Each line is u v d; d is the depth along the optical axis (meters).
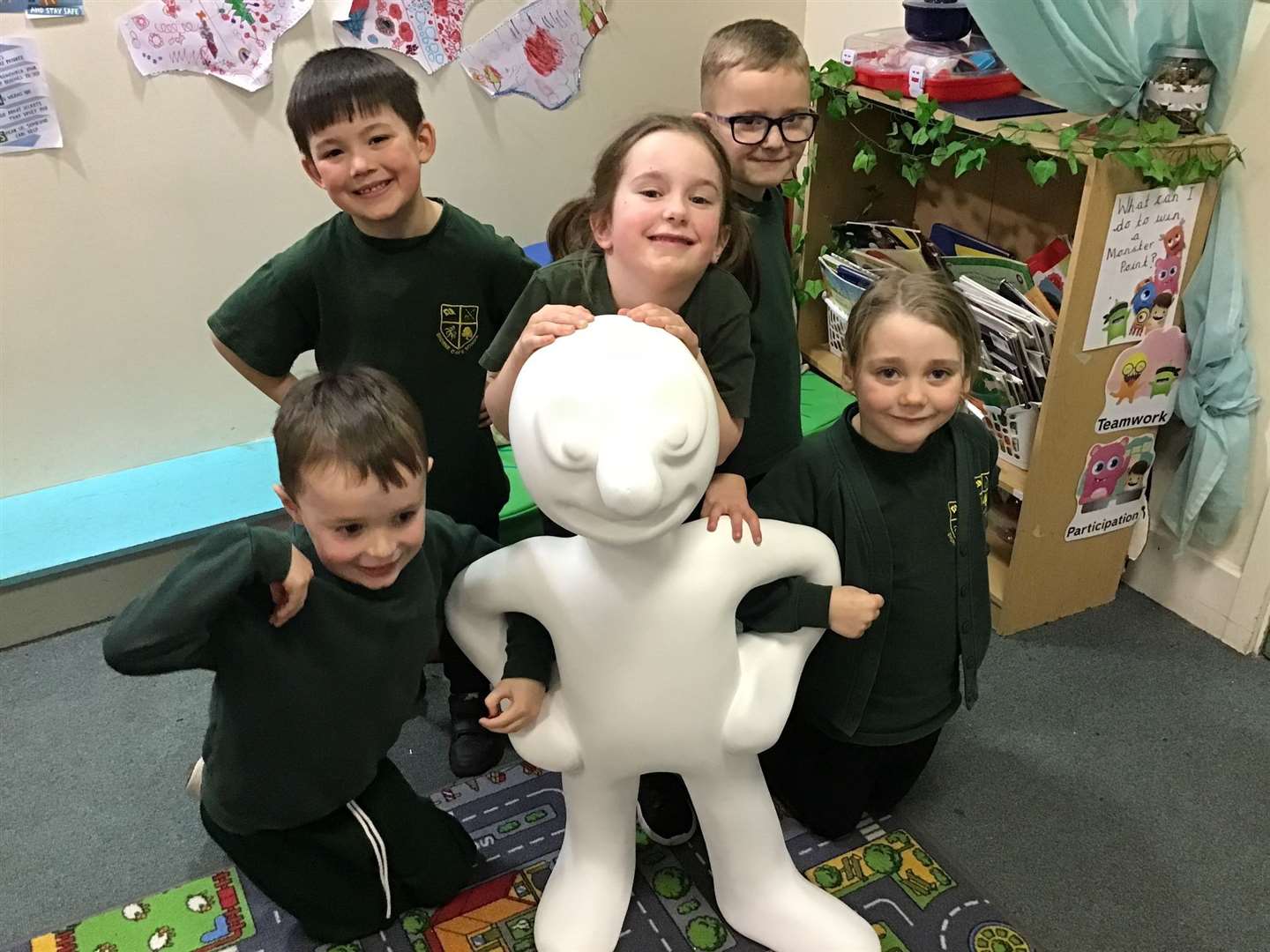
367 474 0.96
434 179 1.99
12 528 1.78
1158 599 1.83
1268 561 1.62
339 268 1.35
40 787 1.48
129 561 1.77
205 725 1.59
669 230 1.02
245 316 1.36
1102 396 1.58
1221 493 1.64
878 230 1.98
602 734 1.08
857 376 1.13
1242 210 1.52
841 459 1.17
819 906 1.20
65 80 1.65
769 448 1.39
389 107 1.25
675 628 1.03
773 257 1.38
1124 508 1.72
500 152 2.04
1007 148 1.87
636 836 1.35
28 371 1.80
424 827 1.24
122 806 1.45
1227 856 1.36
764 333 1.34
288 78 1.80
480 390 1.43
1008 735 1.55
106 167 1.73
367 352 1.38
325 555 1.00
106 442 1.91
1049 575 1.73
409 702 1.15
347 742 1.10
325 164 1.26
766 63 1.31
